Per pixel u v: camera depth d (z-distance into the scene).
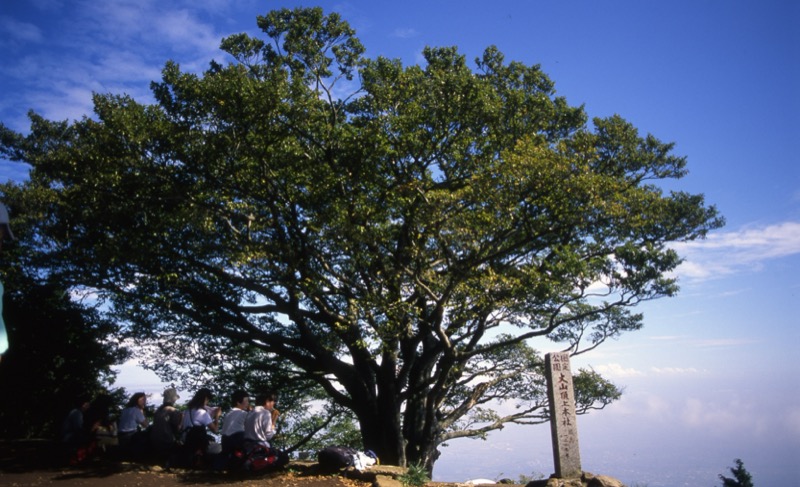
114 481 9.67
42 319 18.11
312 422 23.12
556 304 14.88
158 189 14.86
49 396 18.55
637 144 19.06
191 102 14.23
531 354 22.30
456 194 13.89
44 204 16.89
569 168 13.73
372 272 15.35
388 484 9.54
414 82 15.70
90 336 18.98
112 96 14.66
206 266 16.27
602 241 16.17
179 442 11.20
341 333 16.59
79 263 16.84
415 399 18.98
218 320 18.14
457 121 15.70
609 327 17.70
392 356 17.09
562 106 18.94
